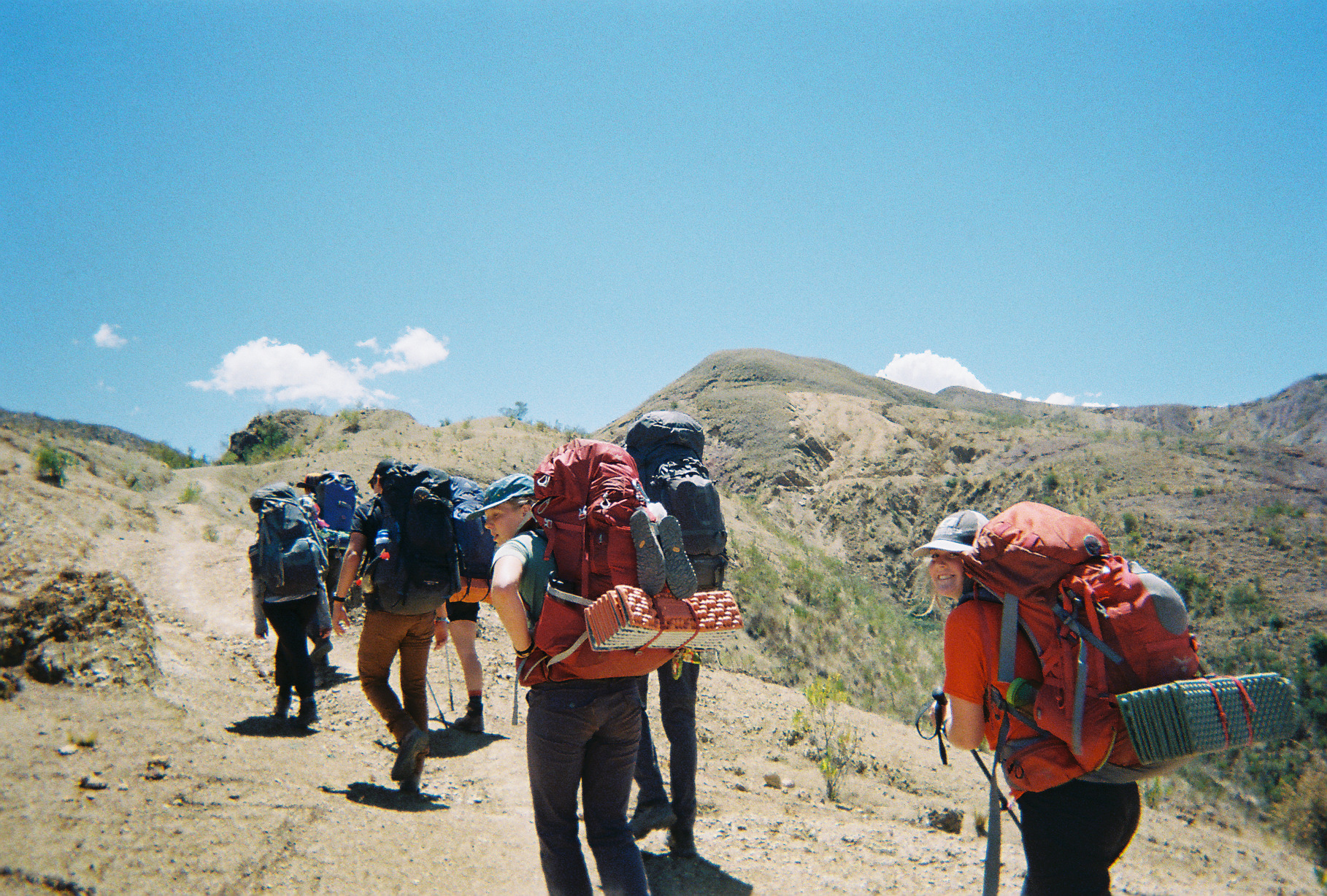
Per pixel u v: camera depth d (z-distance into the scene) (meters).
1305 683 38.88
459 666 8.23
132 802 3.21
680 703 4.33
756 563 17.23
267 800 3.64
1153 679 2.42
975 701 2.69
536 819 3.00
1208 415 170.12
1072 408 186.62
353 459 18.23
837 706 10.59
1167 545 52.41
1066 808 2.56
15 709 3.91
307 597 5.91
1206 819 15.92
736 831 4.95
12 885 2.44
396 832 3.64
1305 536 50.25
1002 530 2.64
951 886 4.42
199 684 6.11
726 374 123.94
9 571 8.21
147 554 10.15
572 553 2.98
